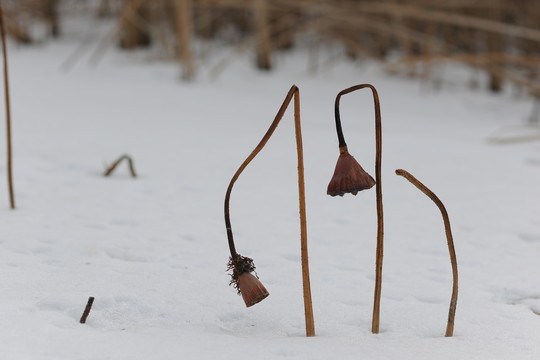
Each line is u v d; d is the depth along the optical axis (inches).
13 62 583.8
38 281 168.7
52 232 210.1
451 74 645.9
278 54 679.7
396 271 196.2
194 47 676.7
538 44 616.7
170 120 421.7
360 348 137.6
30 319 143.6
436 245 221.6
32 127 372.8
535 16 595.5
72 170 294.5
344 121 448.8
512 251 218.4
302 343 139.4
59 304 156.5
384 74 620.4
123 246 203.2
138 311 158.2
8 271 173.0
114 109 443.5
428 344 141.7
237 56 652.1
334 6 596.7
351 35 630.5
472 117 496.7
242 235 222.2
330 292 176.1
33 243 197.6
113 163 298.0
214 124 417.7
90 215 232.2
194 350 133.0
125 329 146.7
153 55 636.1
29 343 132.2
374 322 150.2
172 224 228.7
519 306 171.6
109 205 246.2
